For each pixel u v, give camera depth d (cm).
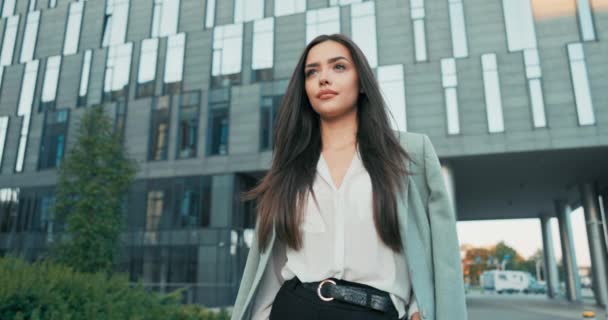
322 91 145
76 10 2873
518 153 2036
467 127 2058
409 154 143
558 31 2088
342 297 121
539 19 2120
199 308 778
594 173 2508
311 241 133
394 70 2192
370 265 124
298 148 151
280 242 146
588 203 2648
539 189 2973
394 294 123
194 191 2361
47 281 498
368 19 2305
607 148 1973
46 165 2659
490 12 2175
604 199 2653
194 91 2498
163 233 2347
